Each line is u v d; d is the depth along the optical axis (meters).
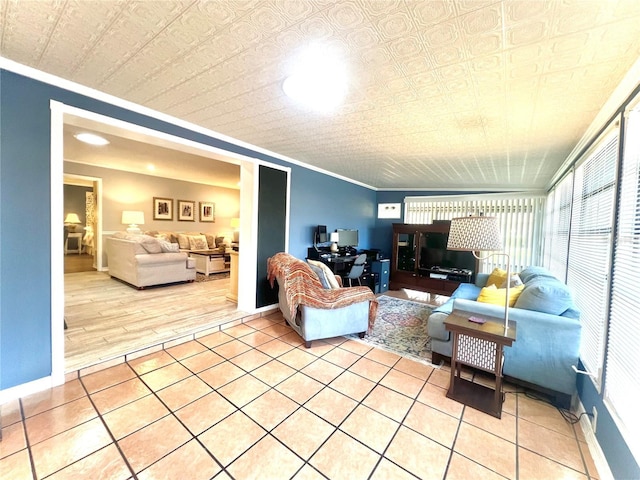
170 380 2.22
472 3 1.12
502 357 1.95
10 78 1.80
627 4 1.08
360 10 1.20
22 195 1.88
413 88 1.89
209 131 2.97
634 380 1.28
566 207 3.19
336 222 5.39
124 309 3.78
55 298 2.05
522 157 3.42
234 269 4.25
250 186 3.69
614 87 1.71
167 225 7.43
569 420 1.87
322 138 3.12
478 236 1.98
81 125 2.25
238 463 1.47
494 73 1.67
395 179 5.53
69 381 2.16
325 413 1.87
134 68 1.79
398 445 1.62
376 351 2.85
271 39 1.44
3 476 1.35
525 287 2.54
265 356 2.68
